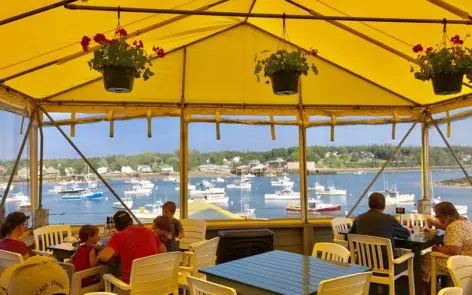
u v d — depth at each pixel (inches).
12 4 116.3
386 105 252.7
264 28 226.2
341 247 141.6
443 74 139.1
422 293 183.9
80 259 149.9
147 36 195.8
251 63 239.9
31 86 200.7
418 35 169.8
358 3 156.2
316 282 109.7
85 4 134.3
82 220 234.2
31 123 220.1
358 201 255.4
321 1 163.5
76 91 229.6
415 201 256.1
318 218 253.4
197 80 238.4
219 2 176.2
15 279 56.3
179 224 191.6
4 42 143.0
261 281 110.7
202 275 155.3
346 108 251.1
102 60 132.5
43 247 195.6
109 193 237.5
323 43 215.6
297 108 249.0
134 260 128.3
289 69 144.6
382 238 159.8
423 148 256.4
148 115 236.2
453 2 133.3
